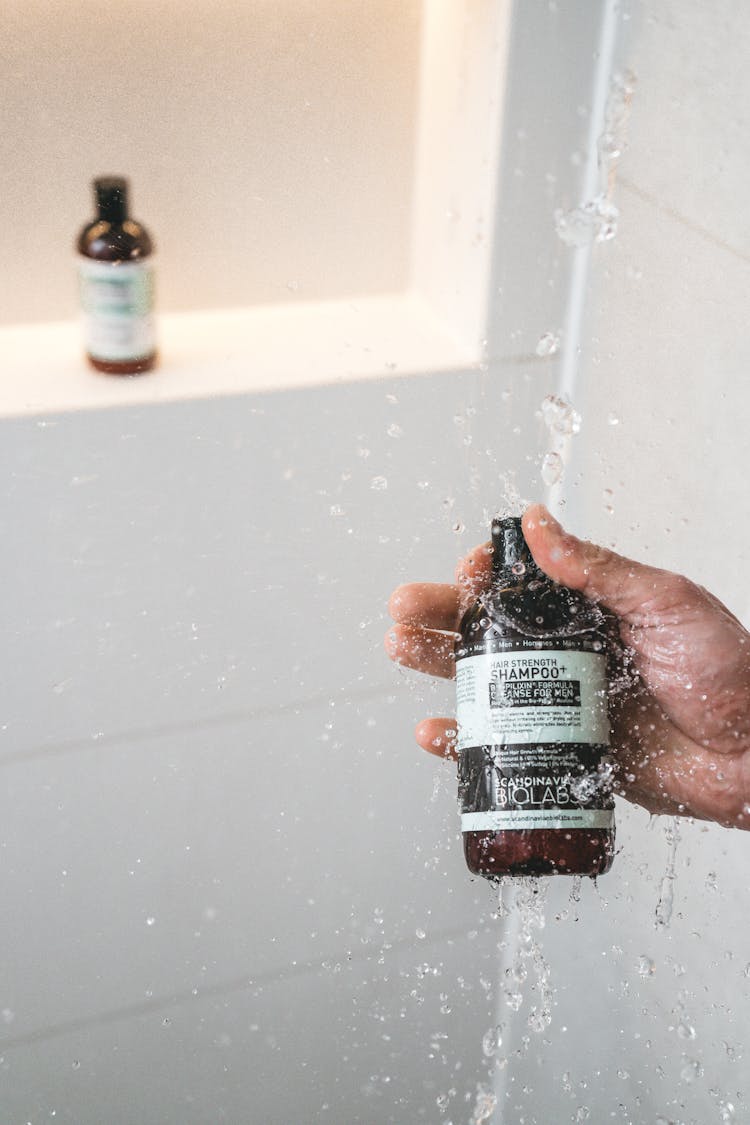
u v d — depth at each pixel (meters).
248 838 1.25
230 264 1.16
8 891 1.19
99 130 1.08
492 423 1.19
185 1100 1.33
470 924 1.37
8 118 1.05
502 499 1.23
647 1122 1.21
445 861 1.33
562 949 1.32
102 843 1.20
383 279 1.22
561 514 1.25
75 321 1.15
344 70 1.12
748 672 0.79
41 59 1.04
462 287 1.16
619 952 1.22
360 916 1.32
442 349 1.16
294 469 1.13
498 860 0.72
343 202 1.17
